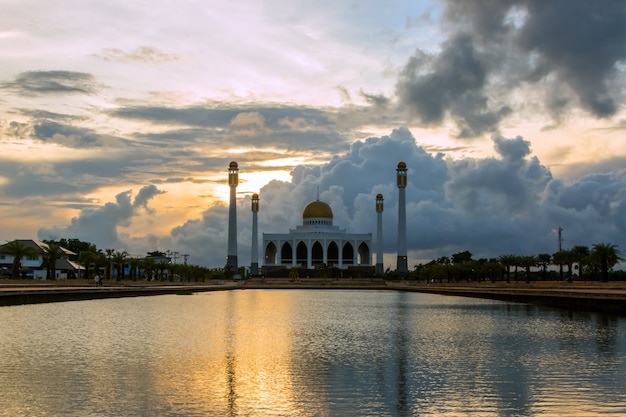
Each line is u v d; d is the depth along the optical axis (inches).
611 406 925.8
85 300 3294.8
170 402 944.9
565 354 1391.5
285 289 6220.5
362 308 3014.3
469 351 1440.7
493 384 1071.0
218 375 1133.7
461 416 884.6
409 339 1669.5
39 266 5797.2
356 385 1063.0
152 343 1534.2
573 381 1093.1
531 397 978.1
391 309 2933.1
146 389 1020.5
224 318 2300.7
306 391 1018.7
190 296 4119.1
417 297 4335.6
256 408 919.0
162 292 4323.3
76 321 2046.0
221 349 1445.6
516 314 2598.4
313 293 5078.7
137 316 2300.7
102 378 1095.6
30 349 1406.3
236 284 6702.8
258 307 3019.2
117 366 1207.6
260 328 1937.7
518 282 5831.7
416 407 926.4
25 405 920.3
